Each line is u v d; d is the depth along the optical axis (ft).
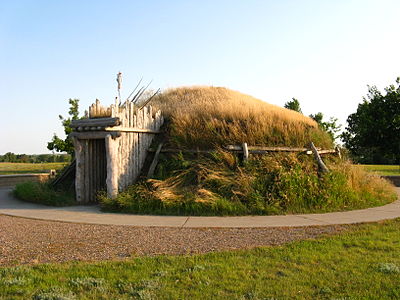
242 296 13.38
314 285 14.55
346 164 43.42
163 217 30.71
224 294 13.61
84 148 41.37
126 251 19.54
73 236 23.22
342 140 102.68
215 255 18.39
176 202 33.17
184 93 61.98
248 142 41.09
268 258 17.92
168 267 16.49
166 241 21.84
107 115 40.73
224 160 39.14
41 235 23.52
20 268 16.21
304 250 19.22
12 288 13.93
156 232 24.49
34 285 14.33
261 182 35.50
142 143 42.88
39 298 13.08
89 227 26.27
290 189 34.47
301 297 13.39
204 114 45.75
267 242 21.48
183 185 37.09
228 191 34.76
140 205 33.32
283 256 18.20
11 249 19.89
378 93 87.10
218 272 15.81
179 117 45.96
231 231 24.81
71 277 15.24
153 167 40.96
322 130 52.13
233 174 37.22
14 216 31.24
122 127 38.68
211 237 22.93
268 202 33.53
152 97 58.75
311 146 43.32
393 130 83.61
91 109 41.57
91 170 42.09
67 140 84.58
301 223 27.63
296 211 32.96
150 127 44.52
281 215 31.58
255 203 33.04
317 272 15.93
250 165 37.91
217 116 45.37
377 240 21.48
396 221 28.25
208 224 27.35
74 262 17.39
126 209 33.60
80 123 39.58
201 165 38.68
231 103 48.98
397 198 44.83
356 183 40.60
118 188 37.81
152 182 37.63
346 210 34.47
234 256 18.25
